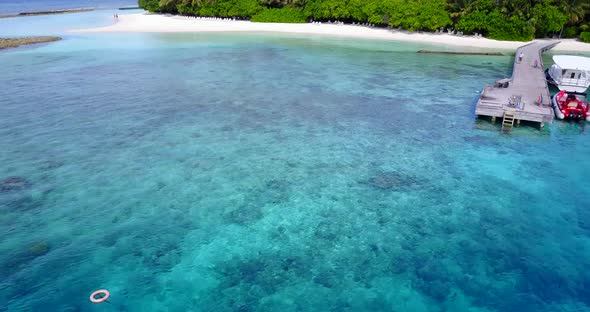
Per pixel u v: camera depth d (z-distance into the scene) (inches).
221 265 520.4
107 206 651.5
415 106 1127.0
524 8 2055.9
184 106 1135.6
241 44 2175.2
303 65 1660.9
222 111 1095.6
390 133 941.8
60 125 989.2
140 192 693.3
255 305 456.4
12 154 831.7
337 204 657.0
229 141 900.6
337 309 450.6
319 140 906.1
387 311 447.5
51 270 510.9
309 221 612.4
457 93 1243.8
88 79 1416.1
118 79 1418.6
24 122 1007.0
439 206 648.4
